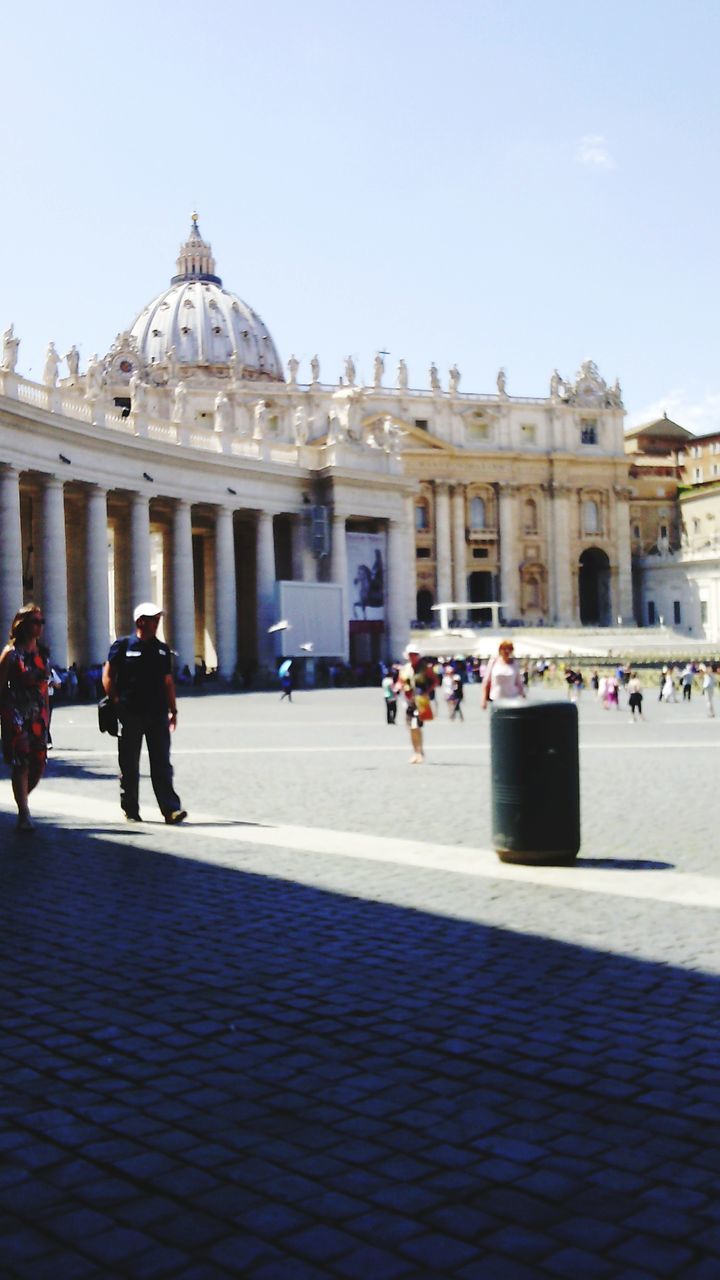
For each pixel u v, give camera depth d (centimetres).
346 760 2348
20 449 5231
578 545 14075
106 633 5884
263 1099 554
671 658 7912
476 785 1875
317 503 7519
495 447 13700
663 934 858
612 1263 408
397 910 947
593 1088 565
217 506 6831
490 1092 561
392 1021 668
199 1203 452
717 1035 638
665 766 2139
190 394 12069
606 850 1223
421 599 13438
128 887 1045
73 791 1831
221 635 6812
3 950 832
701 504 14712
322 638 7000
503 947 828
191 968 783
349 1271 403
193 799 1697
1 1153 497
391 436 7981
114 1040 640
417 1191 460
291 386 12525
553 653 9131
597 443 14238
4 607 5138
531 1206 448
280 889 1034
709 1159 488
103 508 5894
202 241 19150
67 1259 412
